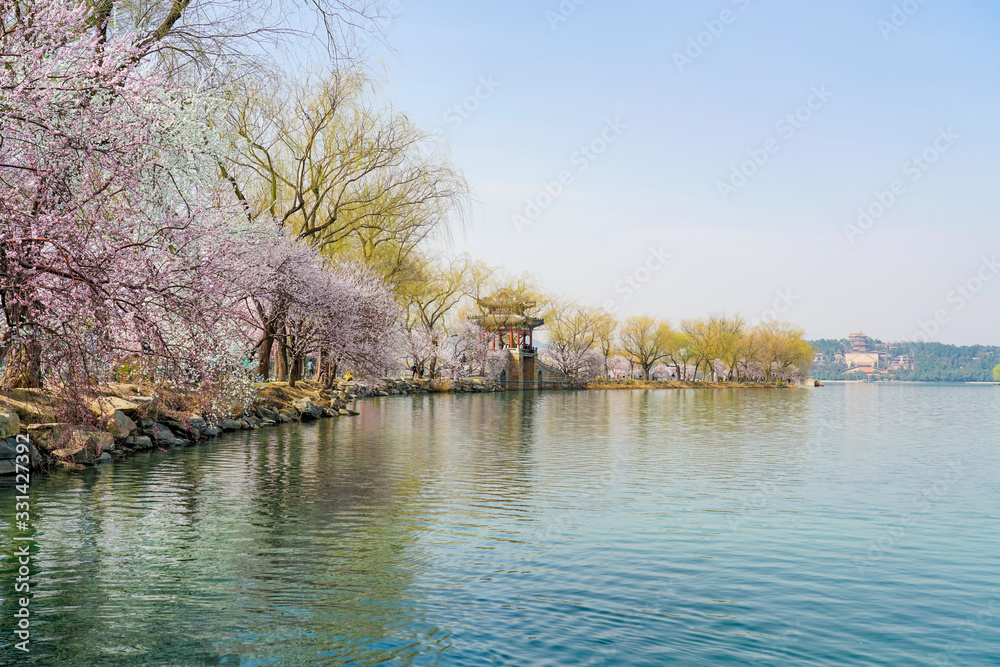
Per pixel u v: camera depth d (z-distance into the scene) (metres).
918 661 6.94
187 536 11.13
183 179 13.23
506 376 110.31
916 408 59.31
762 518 13.27
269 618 7.71
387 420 36.91
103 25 12.62
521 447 25.00
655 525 12.59
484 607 8.20
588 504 14.43
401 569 9.64
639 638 7.37
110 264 11.39
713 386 140.50
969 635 7.60
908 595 8.92
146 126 11.34
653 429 34.03
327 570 9.51
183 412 23.19
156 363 14.38
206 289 13.44
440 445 24.86
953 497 15.58
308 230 33.25
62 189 10.66
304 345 35.84
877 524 12.86
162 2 14.90
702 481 17.56
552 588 8.94
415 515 13.08
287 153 34.12
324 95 32.66
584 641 7.26
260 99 27.80
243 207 18.73
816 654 7.06
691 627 7.72
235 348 19.23
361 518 12.71
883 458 22.77
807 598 8.76
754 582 9.35
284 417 31.94
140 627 7.38
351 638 7.22
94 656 6.66
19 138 10.14
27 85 9.66
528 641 7.23
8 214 10.48
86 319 11.68
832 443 27.66
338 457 20.72
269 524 12.08
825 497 15.48
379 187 38.00
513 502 14.52
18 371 16.52
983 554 10.84
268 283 23.72
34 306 11.57
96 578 8.95
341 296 33.44
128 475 16.39
